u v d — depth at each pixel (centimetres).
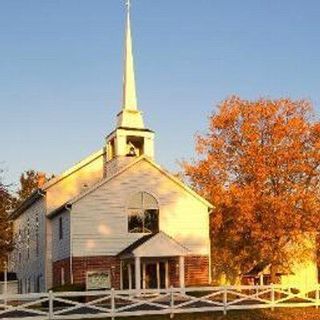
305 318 2848
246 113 4275
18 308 2694
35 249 4906
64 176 4572
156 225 3969
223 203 4262
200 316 2845
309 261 4466
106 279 3794
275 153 4150
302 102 4259
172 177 4025
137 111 4462
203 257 4025
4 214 4928
